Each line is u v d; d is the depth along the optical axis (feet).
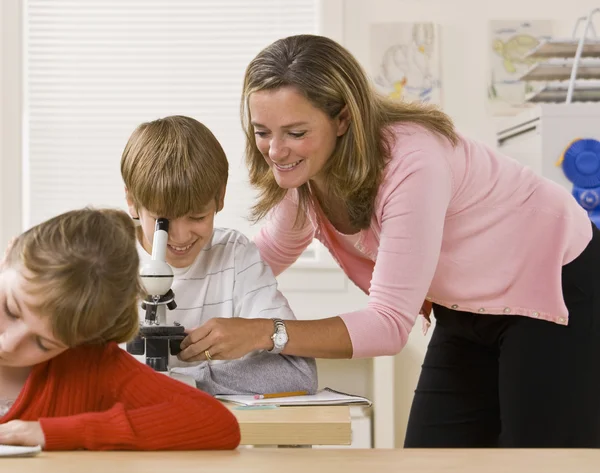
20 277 3.27
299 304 12.26
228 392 5.60
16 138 12.70
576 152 9.28
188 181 5.96
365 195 5.60
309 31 12.62
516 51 12.14
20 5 12.71
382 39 12.17
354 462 2.90
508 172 6.05
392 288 5.51
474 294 5.96
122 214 3.87
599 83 10.21
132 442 3.49
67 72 12.84
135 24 12.79
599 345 5.92
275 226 6.89
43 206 12.90
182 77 12.78
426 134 5.67
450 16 12.17
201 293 6.35
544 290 5.90
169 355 5.90
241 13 12.72
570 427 5.80
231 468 2.82
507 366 5.99
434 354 6.86
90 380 3.79
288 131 5.38
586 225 6.17
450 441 6.73
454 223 5.92
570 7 12.17
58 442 3.44
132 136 6.27
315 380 5.75
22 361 3.46
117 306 3.45
